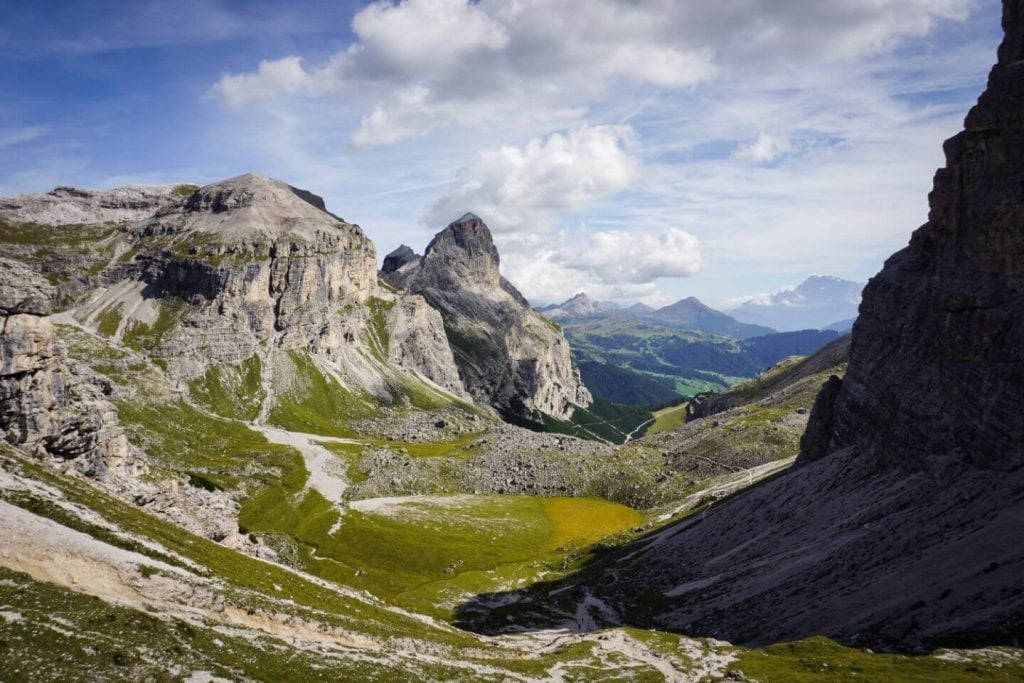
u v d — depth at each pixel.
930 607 77.06
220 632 52.75
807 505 129.00
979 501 91.38
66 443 83.94
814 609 90.19
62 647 41.09
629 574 145.12
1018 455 93.00
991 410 100.50
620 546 171.00
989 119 113.69
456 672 63.94
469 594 145.62
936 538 89.50
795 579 102.44
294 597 72.06
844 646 76.44
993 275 109.31
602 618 121.38
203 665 45.75
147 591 53.81
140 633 46.56
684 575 132.12
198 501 101.75
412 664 62.28
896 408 124.81
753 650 82.94
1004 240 107.44
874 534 100.50
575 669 78.75
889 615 79.62
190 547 71.50
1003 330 104.00
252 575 73.25
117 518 66.94
